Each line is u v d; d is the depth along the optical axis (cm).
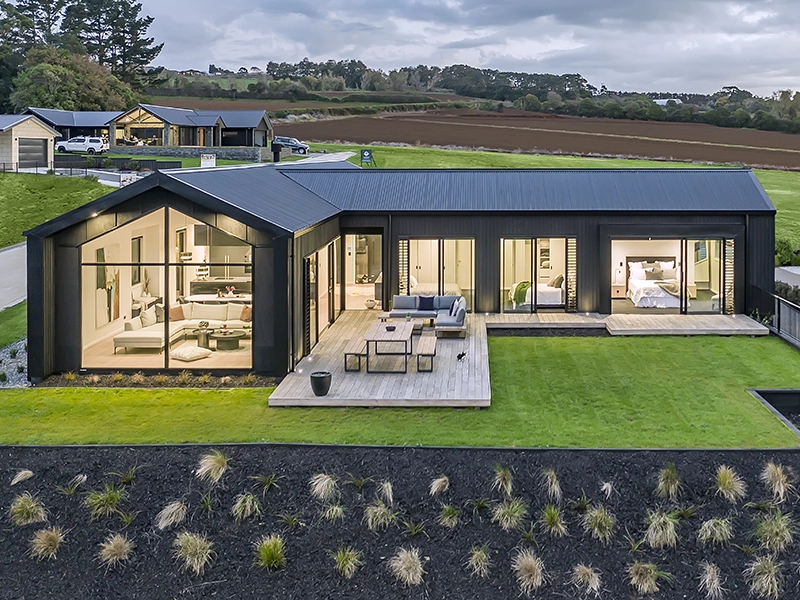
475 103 11862
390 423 1260
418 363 1505
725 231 2030
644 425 1247
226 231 1498
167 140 5534
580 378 1528
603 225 2056
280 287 1498
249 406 1352
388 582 911
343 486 1063
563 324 1973
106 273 1541
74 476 1094
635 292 2133
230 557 953
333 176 2309
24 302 2192
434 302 2034
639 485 1057
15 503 1035
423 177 2275
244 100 11550
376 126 8775
